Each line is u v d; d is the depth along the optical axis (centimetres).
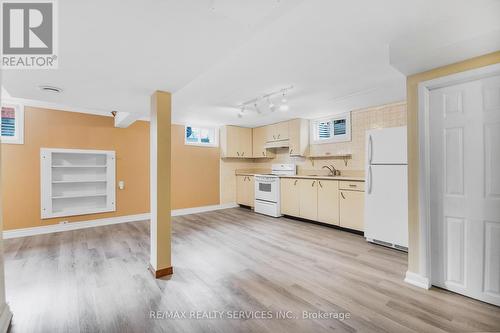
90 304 192
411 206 227
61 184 425
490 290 189
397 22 174
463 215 202
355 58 231
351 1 150
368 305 189
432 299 197
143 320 171
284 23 173
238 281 229
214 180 607
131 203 483
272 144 570
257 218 503
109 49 166
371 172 337
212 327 164
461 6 158
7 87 240
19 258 287
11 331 160
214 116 492
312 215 445
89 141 441
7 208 371
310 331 159
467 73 193
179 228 424
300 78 282
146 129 503
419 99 220
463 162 202
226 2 120
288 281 229
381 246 326
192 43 161
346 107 418
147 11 126
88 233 396
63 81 224
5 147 371
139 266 265
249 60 234
